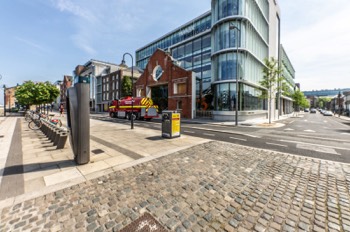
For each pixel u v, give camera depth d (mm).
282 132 12336
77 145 4789
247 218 2598
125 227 2363
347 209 2842
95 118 26000
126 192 3322
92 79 59688
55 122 12453
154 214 2658
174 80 28781
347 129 14414
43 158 5418
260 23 27578
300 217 2631
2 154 5855
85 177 4000
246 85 23188
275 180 3945
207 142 8094
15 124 15781
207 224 2457
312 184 3756
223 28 22609
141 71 49938
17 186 3529
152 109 22656
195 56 33031
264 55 29500
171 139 8750
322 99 106750
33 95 31781
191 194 3279
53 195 3188
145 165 4848
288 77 48562
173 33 39250
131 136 9578
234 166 4840
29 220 2482
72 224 2408
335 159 5711
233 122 20078
